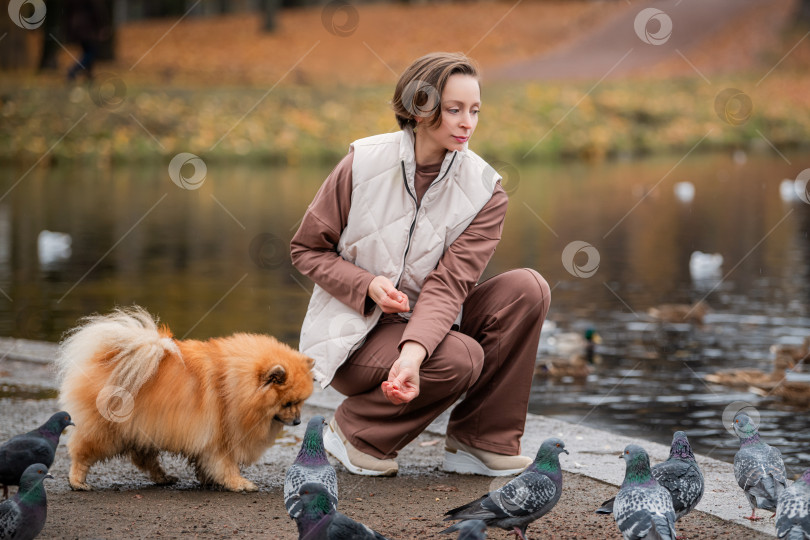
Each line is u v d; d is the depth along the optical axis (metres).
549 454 4.07
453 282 4.79
